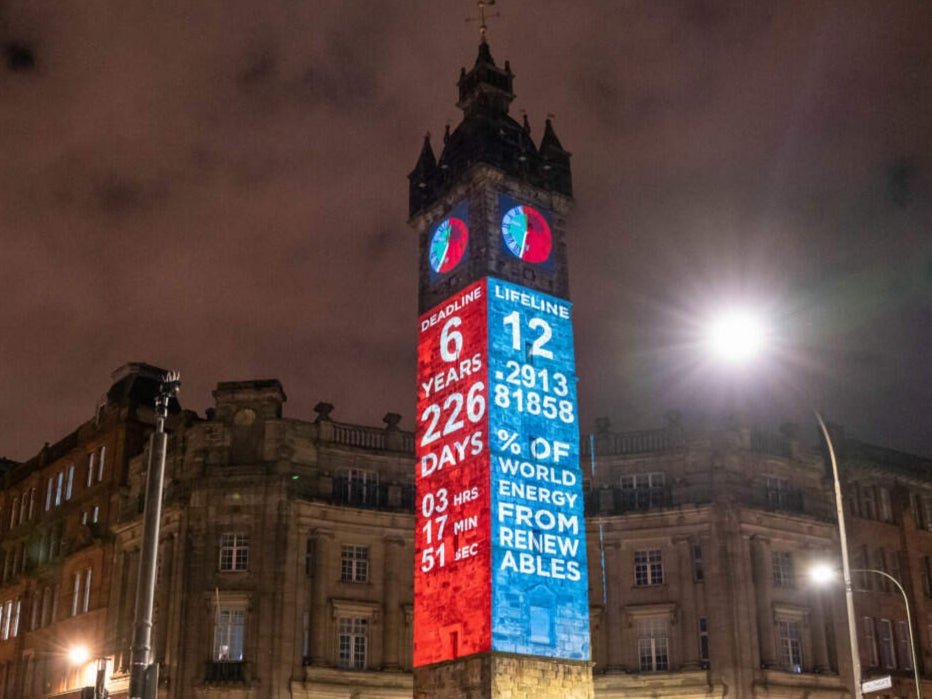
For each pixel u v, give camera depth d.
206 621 61.03
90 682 68.81
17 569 85.44
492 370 57.03
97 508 75.56
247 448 65.25
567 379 60.72
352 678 61.94
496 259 59.97
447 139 66.62
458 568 55.38
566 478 58.34
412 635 64.69
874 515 77.38
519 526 55.06
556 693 53.66
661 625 64.94
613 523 67.38
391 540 65.94
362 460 67.44
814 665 66.00
